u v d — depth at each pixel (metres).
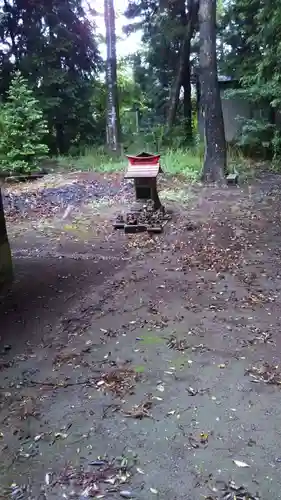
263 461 1.99
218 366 2.78
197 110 15.97
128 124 18.31
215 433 2.18
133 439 2.16
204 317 3.47
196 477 1.91
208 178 9.22
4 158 10.30
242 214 6.76
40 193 8.58
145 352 2.98
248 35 12.41
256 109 13.55
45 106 13.73
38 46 14.04
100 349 3.05
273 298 3.79
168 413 2.34
